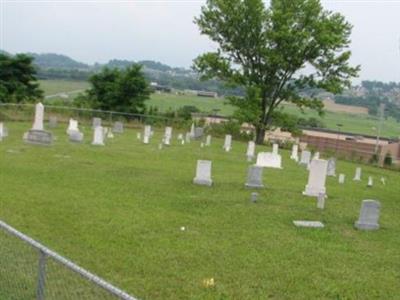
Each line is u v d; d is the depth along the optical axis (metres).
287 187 22.48
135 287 9.59
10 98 54.66
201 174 20.98
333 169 30.38
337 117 113.19
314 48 51.12
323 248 13.29
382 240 14.77
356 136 74.44
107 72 60.41
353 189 25.22
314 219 16.47
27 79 58.53
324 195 19.08
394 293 10.55
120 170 22.98
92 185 18.91
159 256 11.47
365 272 11.72
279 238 13.83
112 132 41.53
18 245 8.92
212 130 52.53
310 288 10.38
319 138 59.62
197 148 36.62
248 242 13.22
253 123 52.84
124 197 17.30
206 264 11.22
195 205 16.98
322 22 50.75
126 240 12.45
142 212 15.40
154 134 44.34
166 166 25.78
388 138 76.56
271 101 55.12
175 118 54.78
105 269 10.40
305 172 29.05
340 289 10.47
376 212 15.95
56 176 20.09
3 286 8.12
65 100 62.16
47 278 8.53
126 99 59.12
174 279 10.16
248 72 54.03
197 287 9.84
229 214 16.11
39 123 30.08
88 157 26.33
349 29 51.59
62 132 37.22
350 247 13.66
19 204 14.94
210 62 53.12
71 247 11.55
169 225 14.21
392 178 34.84
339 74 52.81
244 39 52.38
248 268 11.20
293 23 51.12
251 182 21.06
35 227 12.85
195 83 123.69
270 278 10.72
